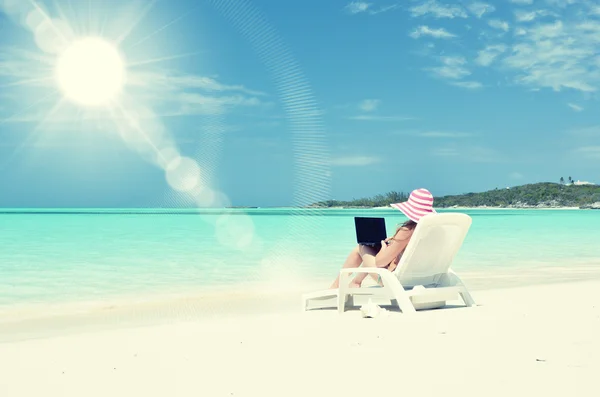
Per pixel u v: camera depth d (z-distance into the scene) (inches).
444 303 182.7
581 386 85.0
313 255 458.3
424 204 181.0
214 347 123.7
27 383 98.7
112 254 475.8
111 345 131.3
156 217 1496.1
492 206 4421.8
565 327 135.6
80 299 247.0
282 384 92.0
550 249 523.8
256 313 205.5
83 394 91.4
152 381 97.4
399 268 171.3
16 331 177.3
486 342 118.6
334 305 212.8
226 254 474.6
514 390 83.8
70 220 1375.5
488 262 406.3
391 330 136.6
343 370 99.1
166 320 194.9
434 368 98.0
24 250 511.5
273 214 1955.0
